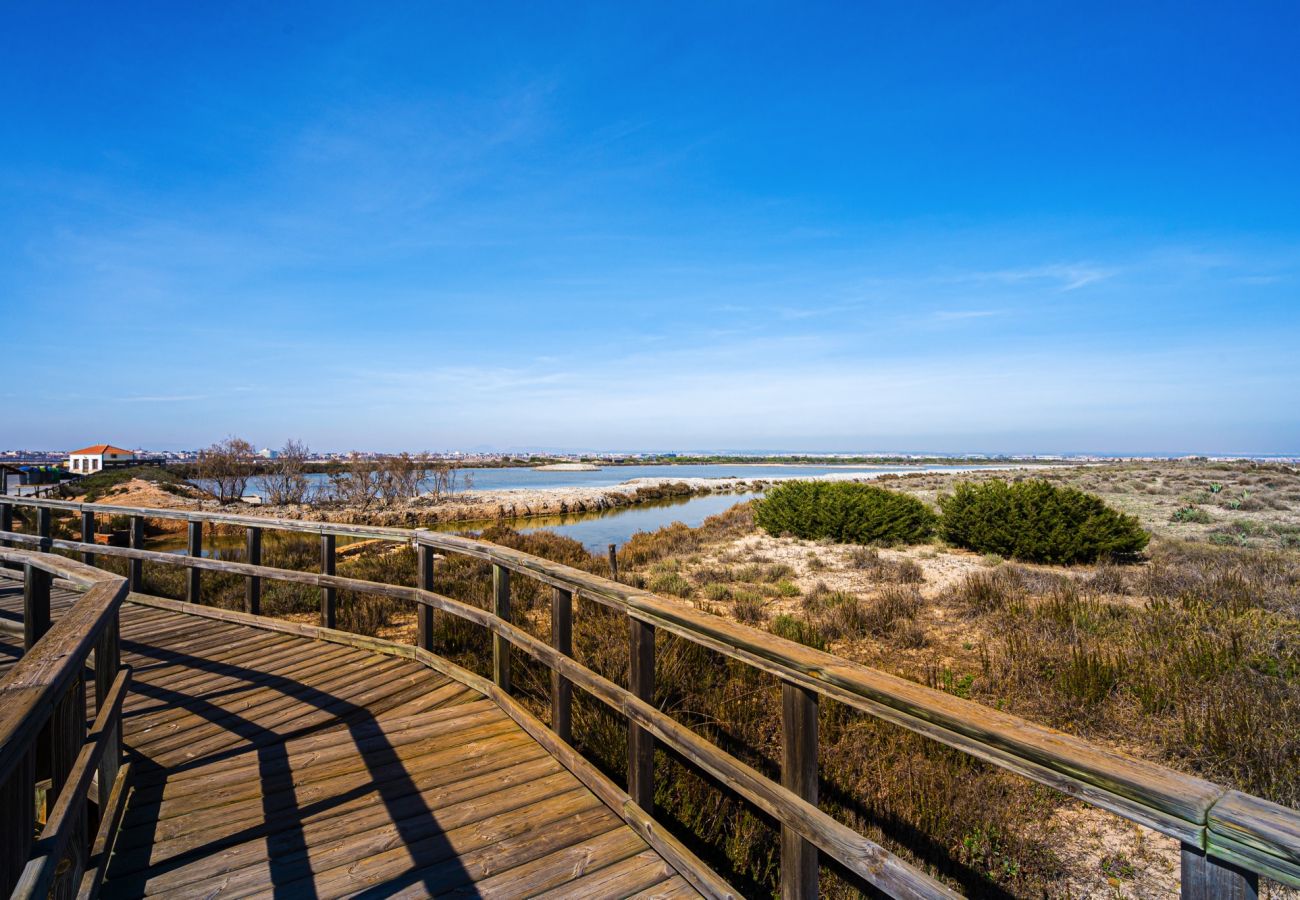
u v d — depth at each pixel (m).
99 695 2.77
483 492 39.75
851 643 7.26
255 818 2.85
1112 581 9.87
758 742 4.03
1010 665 5.91
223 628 5.80
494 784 3.16
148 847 2.62
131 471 38.41
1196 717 4.54
